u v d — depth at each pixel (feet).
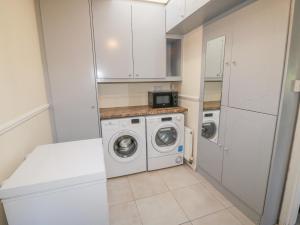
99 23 7.01
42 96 6.01
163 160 8.35
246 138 5.25
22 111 4.37
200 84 7.34
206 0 5.06
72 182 3.07
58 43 6.29
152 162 8.17
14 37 4.25
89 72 6.77
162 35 8.05
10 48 4.00
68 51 6.43
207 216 5.54
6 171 3.48
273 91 4.36
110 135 7.27
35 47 5.68
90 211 3.30
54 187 2.98
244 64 5.12
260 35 4.56
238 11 5.16
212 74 6.58
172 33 8.20
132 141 7.94
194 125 8.02
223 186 6.47
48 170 3.26
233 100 5.64
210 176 7.21
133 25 7.52
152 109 8.27
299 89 4.27
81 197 3.19
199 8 5.45
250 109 5.04
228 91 5.82
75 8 6.31
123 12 7.29
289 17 3.88
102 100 8.96
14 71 4.10
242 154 5.45
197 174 7.95
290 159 4.78
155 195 6.56
